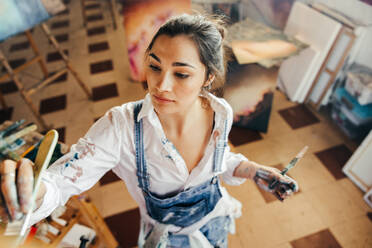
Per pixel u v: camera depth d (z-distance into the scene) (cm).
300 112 271
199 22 54
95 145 66
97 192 205
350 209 196
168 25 53
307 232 184
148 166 74
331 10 239
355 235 183
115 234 182
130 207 196
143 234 104
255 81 229
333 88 258
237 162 88
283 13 266
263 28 239
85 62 348
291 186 75
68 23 439
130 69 304
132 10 260
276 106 278
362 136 239
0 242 46
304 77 259
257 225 187
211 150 77
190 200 84
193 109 71
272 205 197
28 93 233
